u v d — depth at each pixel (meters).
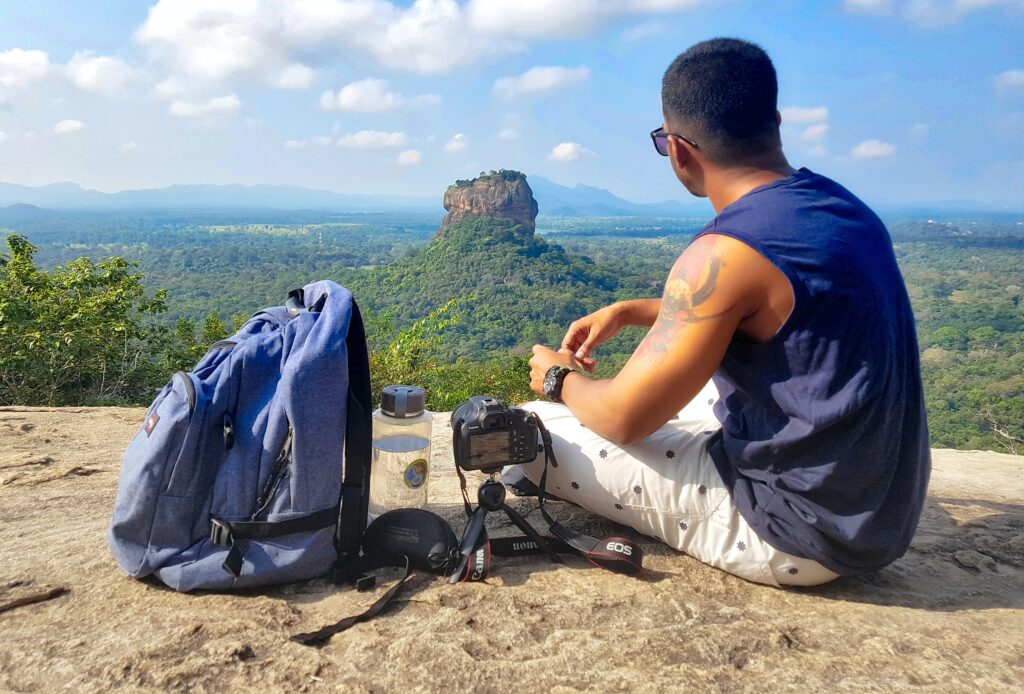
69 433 4.31
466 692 1.46
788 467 1.72
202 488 1.86
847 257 1.56
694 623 1.74
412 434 2.29
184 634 1.62
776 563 1.89
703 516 1.98
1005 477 3.68
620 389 1.77
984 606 1.92
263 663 1.52
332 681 1.48
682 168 1.87
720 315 1.61
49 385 8.45
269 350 1.94
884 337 1.56
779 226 1.58
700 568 2.06
